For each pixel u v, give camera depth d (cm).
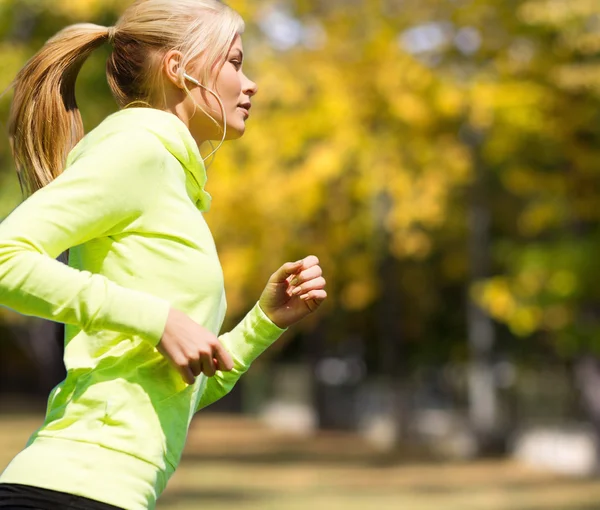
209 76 530
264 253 3934
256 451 5362
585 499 3266
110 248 490
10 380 10394
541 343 5894
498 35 3675
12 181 3098
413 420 5603
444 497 3312
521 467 4488
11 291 454
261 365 8381
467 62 3850
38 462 474
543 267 3631
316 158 3744
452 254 5644
